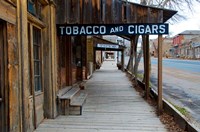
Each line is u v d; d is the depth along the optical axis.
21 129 4.23
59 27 6.89
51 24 6.18
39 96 5.83
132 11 6.79
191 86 13.88
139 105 7.99
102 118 6.32
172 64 38.00
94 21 6.76
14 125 3.99
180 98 10.13
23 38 4.29
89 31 6.85
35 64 5.75
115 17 6.77
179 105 8.66
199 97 10.38
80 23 6.71
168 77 18.92
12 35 3.96
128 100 8.90
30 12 5.21
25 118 4.32
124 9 6.80
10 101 3.87
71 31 6.87
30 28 5.19
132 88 12.18
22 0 4.27
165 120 6.08
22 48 4.25
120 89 11.83
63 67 8.70
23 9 4.30
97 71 25.03
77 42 12.63
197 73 22.62
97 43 21.66
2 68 3.86
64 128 5.45
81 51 13.12
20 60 4.21
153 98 8.80
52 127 5.51
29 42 5.20
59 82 7.88
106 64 41.94
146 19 6.78
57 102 6.54
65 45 8.97
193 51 66.06
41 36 6.07
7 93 3.86
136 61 14.09
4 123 3.88
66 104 6.61
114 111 7.13
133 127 5.55
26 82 4.38
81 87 11.39
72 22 6.68
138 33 6.81
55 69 6.40
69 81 9.27
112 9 6.77
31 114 5.18
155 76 20.11
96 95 10.01
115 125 5.71
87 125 5.69
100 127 5.54
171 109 6.28
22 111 4.26
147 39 9.09
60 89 7.98
